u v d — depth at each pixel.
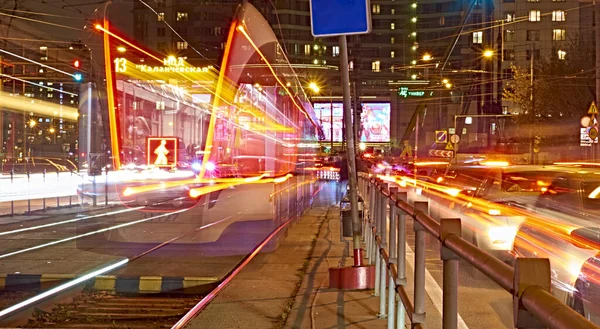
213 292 9.90
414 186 33.91
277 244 14.96
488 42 90.19
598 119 37.59
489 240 10.90
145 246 14.55
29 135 72.88
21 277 10.73
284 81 16.64
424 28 124.75
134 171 14.52
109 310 9.12
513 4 89.75
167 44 78.44
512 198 11.67
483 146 64.88
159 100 14.00
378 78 122.56
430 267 12.16
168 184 14.42
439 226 3.51
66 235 16.80
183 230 14.65
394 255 6.78
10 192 34.81
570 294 7.28
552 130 54.41
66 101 63.16
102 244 14.95
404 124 102.69
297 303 8.98
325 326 7.55
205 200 14.30
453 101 94.38
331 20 9.66
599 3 45.97
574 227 8.84
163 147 14.12
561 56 85.81
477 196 12.82
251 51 14.52
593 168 14.23
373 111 100.38
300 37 123.38
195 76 13.95
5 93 57.19
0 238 16.25
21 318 8.60
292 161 18.77
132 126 14.20
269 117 14.76
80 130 23.19
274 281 10.80
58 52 35.41
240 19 14.33
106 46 13.96
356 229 10.38
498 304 9.07
